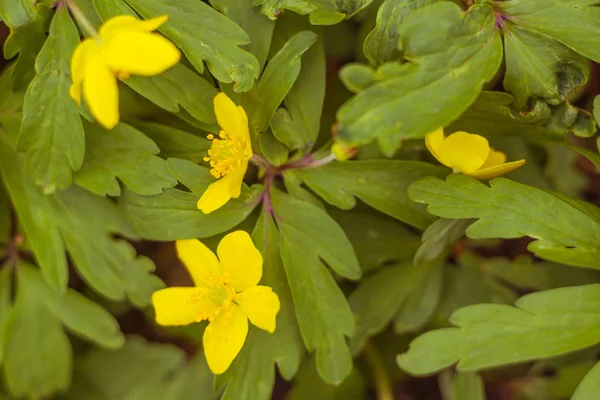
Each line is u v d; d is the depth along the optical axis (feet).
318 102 1.06
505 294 1.14
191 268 1.05
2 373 1.16
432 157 1.10
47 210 1.09
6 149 1.09
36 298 1.13
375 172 1.07
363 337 1.12
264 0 1.05
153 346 1.19
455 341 1.04
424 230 1.07
